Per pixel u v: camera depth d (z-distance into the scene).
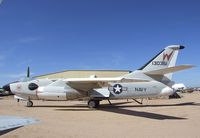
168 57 28.27
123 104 31.48
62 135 12.21
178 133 12.93
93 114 21.39
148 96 27.89
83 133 12.85
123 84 27.77
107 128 14.48
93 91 26.92
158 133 12.95
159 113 21.88
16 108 26.44
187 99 41.59
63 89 26.56
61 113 22.11
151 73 27.67
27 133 12.27
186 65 22.94
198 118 18.64
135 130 13.80
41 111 23.64
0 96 60.16
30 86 27.70
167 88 27.88
